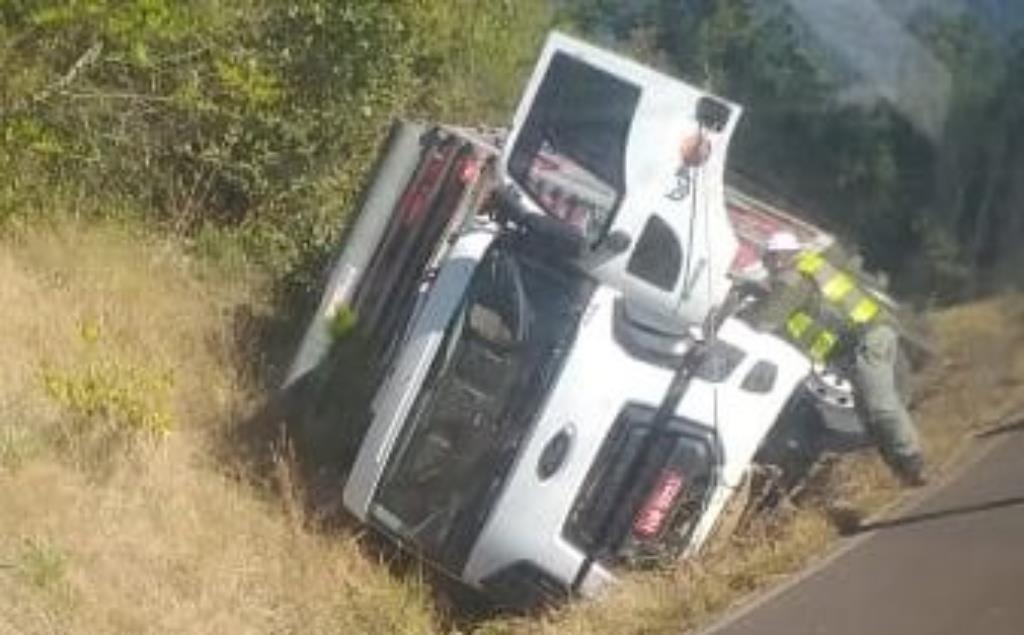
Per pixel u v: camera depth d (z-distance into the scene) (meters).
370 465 8.41
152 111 11.62
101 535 7.43
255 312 11.63
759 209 10.09
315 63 12.22
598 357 8.25
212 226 12.37
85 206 11.84
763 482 8.30
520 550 8.16
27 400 8.48
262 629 7.33
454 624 8.35
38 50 10.61
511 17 14.41
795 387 8.45
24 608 6.41
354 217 10.27
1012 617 5.45
